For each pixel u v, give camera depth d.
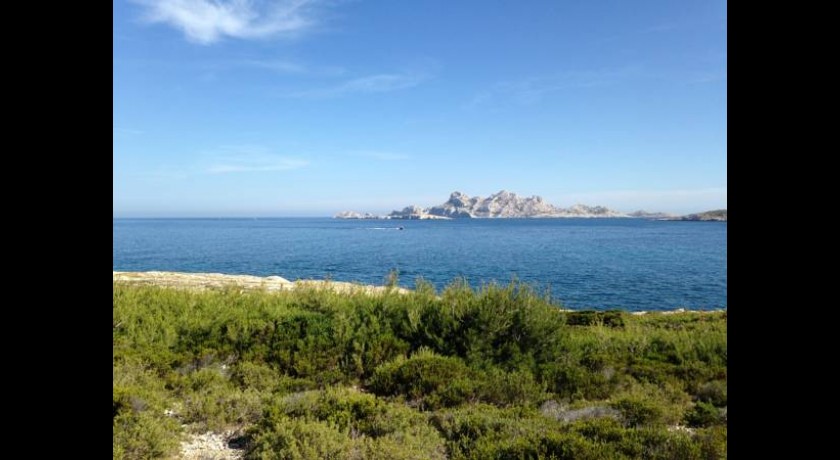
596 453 4.62
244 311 10.19
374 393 7.31
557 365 8.21
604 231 180.12
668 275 46.78
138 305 10.27
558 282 41.19
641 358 9.01
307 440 4.77
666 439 4.99
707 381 7.89
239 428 5.58
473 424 5.50
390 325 9.66
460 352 8.75
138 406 5.62
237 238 121.62
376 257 66.12
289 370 8.01
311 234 151.00
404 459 4.64
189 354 8.20
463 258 65.31
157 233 153.38
